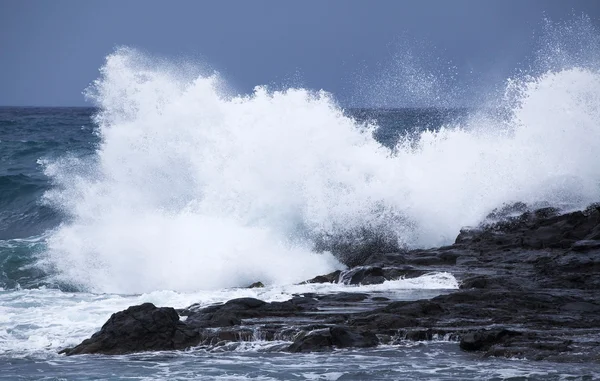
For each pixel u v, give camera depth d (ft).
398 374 118.21
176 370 125.29
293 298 176.96
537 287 179.73
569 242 217.15
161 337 142.31
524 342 131.03
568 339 132.77
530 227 234.58
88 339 144.05
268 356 133.49
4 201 347.56
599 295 168.66
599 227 219.41
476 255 222.07
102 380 120.67
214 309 164.35
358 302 172.55
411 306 155.74
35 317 174.19
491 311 154.40
